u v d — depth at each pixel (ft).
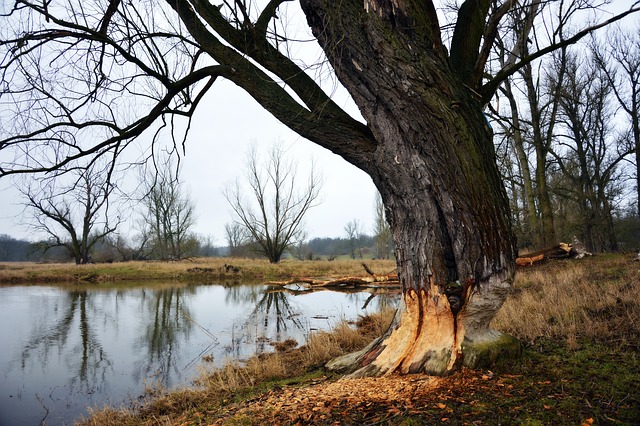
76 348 31.73
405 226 13.89
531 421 9.25
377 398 11.67
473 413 9.91
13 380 24.49
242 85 15.11
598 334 16.71
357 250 259.60
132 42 17.33
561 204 92.48
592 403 9.96
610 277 31.76
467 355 12.95
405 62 12.35
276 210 113.91
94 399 21.15
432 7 12.82
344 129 14.14
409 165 12.97
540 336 17.92
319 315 41.96
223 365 24.36
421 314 13.84
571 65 75.31
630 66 75.25
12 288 74.08
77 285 79.66
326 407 11.66
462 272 12.87
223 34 14.70
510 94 54.29
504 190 13.52
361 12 12.50
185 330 37.24
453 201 12.53
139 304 53.06
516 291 33.68
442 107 12.35
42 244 116.37
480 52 14.76
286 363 22.67
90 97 18.60
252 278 90.48
